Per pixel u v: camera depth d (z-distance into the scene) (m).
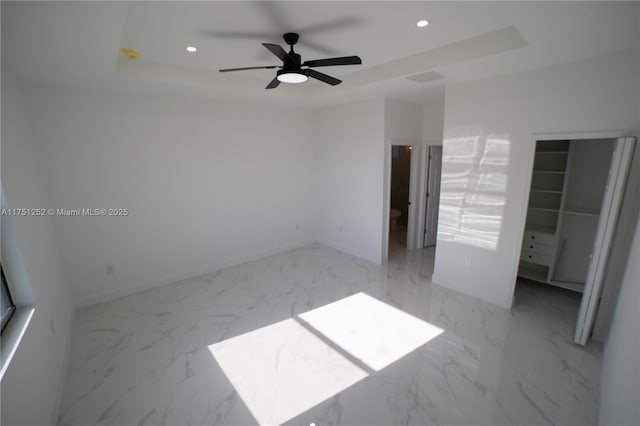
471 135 3.57
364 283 4.32
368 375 2.54
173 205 4.28
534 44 2.37
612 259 2.79
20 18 1.68
